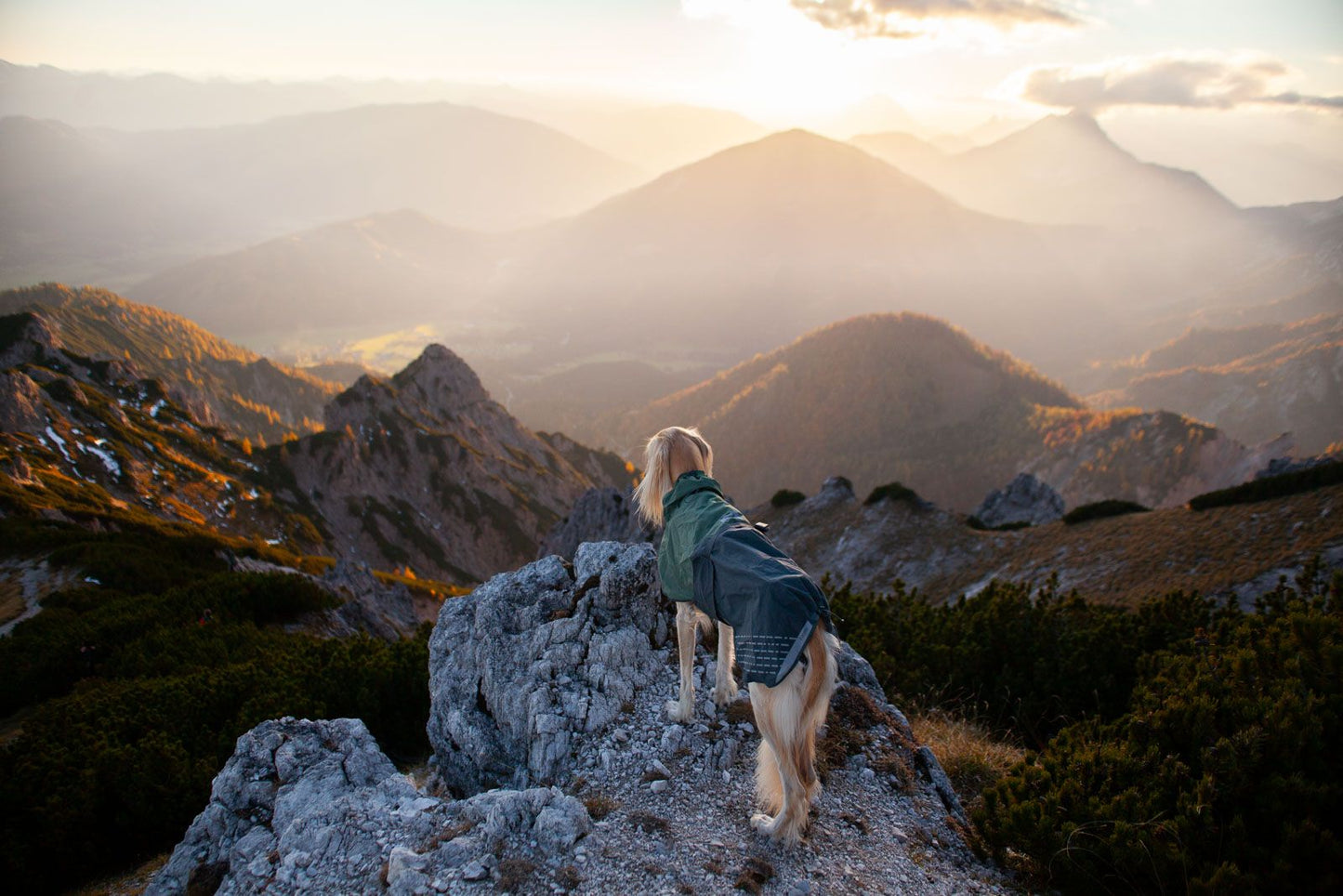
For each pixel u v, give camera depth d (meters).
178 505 82.25
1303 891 4.31
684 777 5.46
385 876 4.41
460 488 134.25
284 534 92.81
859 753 6.07
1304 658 5.82
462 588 81.75
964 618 11.69
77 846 8.93
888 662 9.87
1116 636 9.84
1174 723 5.84
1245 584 27.42
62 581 30.14
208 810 6.00
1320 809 4.71
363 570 53.72
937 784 6.02
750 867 4.48
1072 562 37.81
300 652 13.96
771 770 4.63
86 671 18.16
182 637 18.36
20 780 9.45
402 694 11.50
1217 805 4.97
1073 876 4.89
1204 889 4.35
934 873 4.87
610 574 6.91
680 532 5.02
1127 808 5.07
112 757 9.75
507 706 6.47
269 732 6.45
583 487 173.12
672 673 6.68
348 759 6.17
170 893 5.61
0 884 8.48
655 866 4.46
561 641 6.64
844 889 4.47
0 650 18.70
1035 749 8.69
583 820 4.72
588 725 6.04
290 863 4.71
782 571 4.41
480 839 4.54
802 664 4.24
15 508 42.12
